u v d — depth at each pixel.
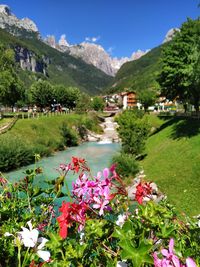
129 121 33.88
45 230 3.30
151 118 61.12
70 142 55.62
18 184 3.91
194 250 2.51
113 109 144.25
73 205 2.32
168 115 62.19
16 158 31.55
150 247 2.02
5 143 32.78
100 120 96.81
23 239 2.42
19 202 3.69
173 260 1.97
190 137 31.23
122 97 153.00
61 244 2.44
